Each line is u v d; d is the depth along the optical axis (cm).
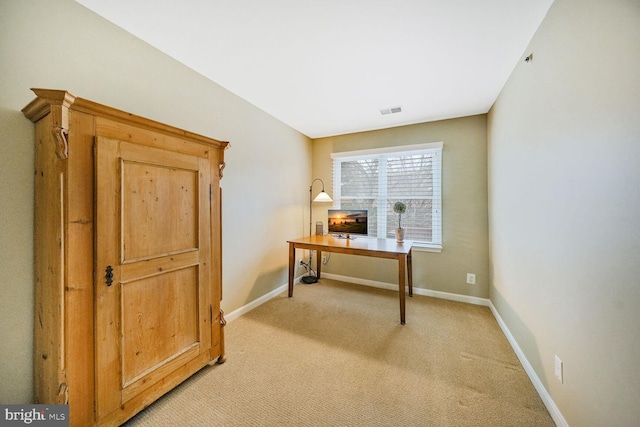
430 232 318
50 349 109
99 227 115
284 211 331
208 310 170
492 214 265
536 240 157
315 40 167
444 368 173
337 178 381
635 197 82
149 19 150
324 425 128
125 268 124
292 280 305
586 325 108
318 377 164
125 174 124
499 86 225
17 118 117
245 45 174
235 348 197
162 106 184
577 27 113
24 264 119
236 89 239
